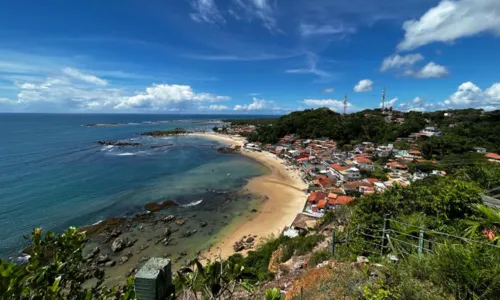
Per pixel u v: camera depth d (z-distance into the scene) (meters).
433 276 3.75
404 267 4.32
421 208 8.18
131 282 2.33
